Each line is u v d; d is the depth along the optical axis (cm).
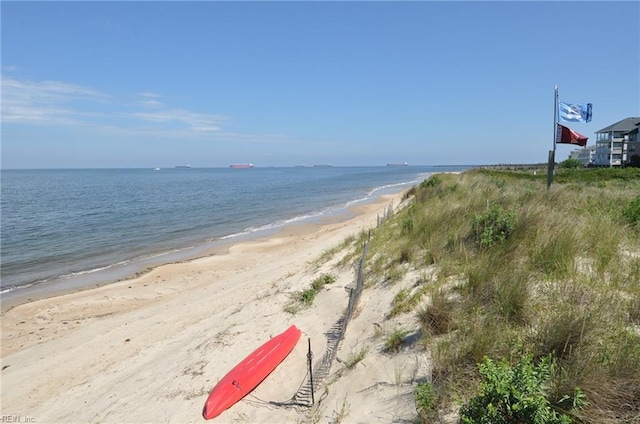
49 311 1044
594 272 470
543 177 2600
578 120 1070
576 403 266
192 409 475
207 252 1733
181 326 841
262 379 507
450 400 318
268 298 873
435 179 2445
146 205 3659
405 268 675
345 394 405
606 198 965
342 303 692
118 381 617
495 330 370
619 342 315
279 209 3334
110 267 1511
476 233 684
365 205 3431
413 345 423
